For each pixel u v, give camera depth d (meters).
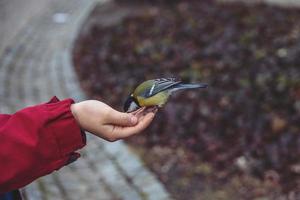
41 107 1.96
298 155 6.54
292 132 7.05
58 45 13.00
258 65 9.38
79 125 2.09
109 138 2.14
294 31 11.24
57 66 11.27
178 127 7.52
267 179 6.17
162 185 6.12
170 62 10.34
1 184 1.92
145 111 2.25
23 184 1.96
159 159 6.77
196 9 14.02
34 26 14.72
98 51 11.87
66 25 14.86
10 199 2.22
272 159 6.50
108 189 6.16
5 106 9.01
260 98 8.09
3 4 13.94
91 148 7.17
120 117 2.12
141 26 13.21
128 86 9.59
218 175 6.32
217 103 8.12
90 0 17.30
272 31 11.34
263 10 13.17
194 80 9.12
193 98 8.35
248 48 10.33
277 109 7.73
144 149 7.07
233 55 10.09
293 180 6.10
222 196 5.89
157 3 14.72
